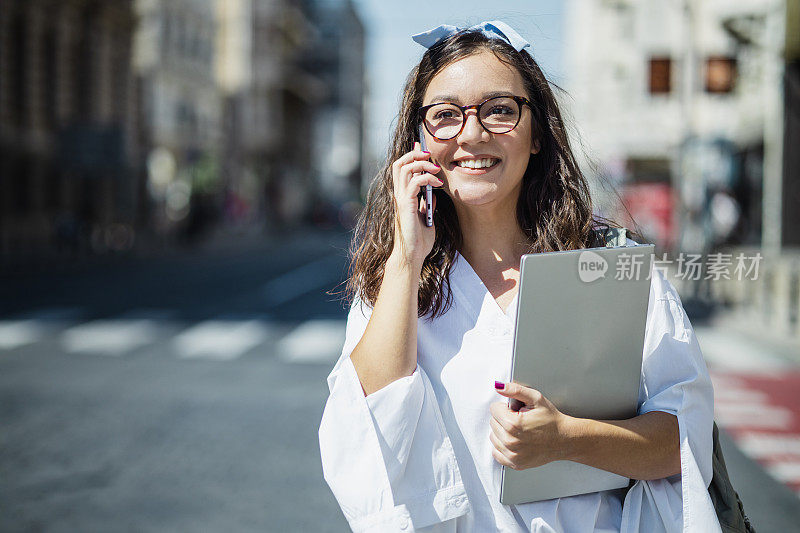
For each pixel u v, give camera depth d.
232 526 4.55
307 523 4.59
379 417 1.69
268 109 68.75
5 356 10.28
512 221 1.90
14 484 5.26
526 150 1.84
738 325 12.18
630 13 37.69
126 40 39.47
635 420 1.69
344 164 120.69
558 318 1.66
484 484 1.75
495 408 1.68
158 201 44.12
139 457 5.82
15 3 30.52
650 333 1.78
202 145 52.62
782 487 5.16
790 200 17.55
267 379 8.69
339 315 14.62
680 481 1.76
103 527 4.54
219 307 15.91
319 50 110.88
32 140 31.91
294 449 6.00
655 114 36.84
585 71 38.19
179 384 8.43
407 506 1.71
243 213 54.72
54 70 33.34
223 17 66.62
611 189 2.08
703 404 1.72
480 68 1.82
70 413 7.16
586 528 1.74
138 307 15.81
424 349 1.80
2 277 21.56
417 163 1.79
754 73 17.86
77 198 35.34
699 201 19.16
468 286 1.81
